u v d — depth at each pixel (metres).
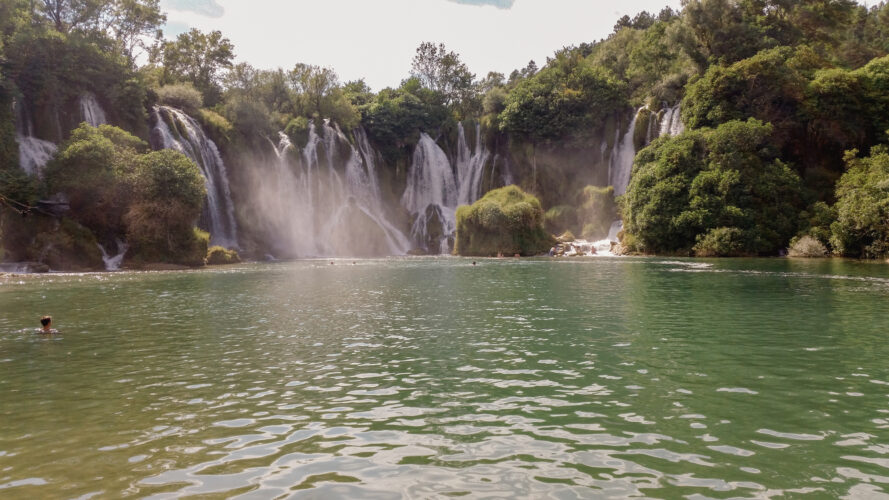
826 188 53.22
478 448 6.76
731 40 68.75
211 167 61.25
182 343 13.56
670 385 9.45
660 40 85.38
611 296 21.97
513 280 29.83
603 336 13.84
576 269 37.41
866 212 42.97
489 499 5.41
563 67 82.94
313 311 18.94
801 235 48.59
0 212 40.12
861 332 13.97
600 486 5.67
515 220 61.41
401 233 78.38
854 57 78.44
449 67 103.06
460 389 9.37
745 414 7.91
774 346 12.44
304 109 77.88
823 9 78.25
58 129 48.94
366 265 46.97
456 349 12.55
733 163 51.53
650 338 13.52
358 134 80.94
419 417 7.95
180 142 57.25
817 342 12.83
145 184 44.31
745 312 17.44
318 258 63.41
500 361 11.35
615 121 75.25
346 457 6.52
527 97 76.75
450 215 78.56
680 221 51.91
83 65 51.09
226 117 66.50
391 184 82.19
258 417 8.02
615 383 9.61
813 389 9.12
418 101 84.88
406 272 37.53
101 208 45.09
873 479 5.80
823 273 30.84
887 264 37.53
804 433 7.16
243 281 31.39
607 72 83.75
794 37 74.88
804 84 57.03
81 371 10.87
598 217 68.50
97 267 43.75
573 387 9.40
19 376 10.52
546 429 7.40
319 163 71.62
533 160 77.38
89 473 6.11
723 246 49.47
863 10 104.94
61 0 59.66
